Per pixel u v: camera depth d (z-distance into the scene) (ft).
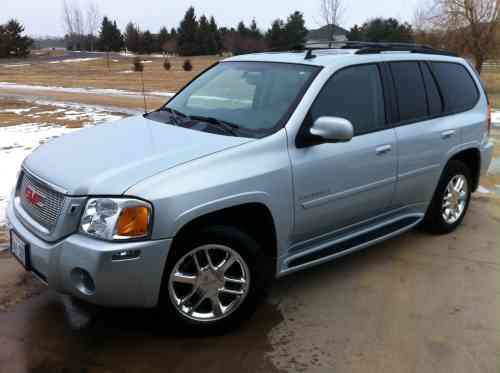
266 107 12.67
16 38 231.30
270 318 12.03
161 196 9.70
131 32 264.93
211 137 11.71
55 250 9.89
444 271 14.73
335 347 10.94
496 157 30.09
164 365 10.21
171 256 10.23
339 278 14.17
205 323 10.96
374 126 13.89
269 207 11.28
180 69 140.67
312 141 12.02
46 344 10.77
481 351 10.94
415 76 15.52
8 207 12.07
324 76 12.85
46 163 11.31
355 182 13.21
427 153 15.37
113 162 10.61
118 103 57.26
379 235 14.28
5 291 12.84
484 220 19.04
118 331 11.30
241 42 207.82
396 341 11.22
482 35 85.51
